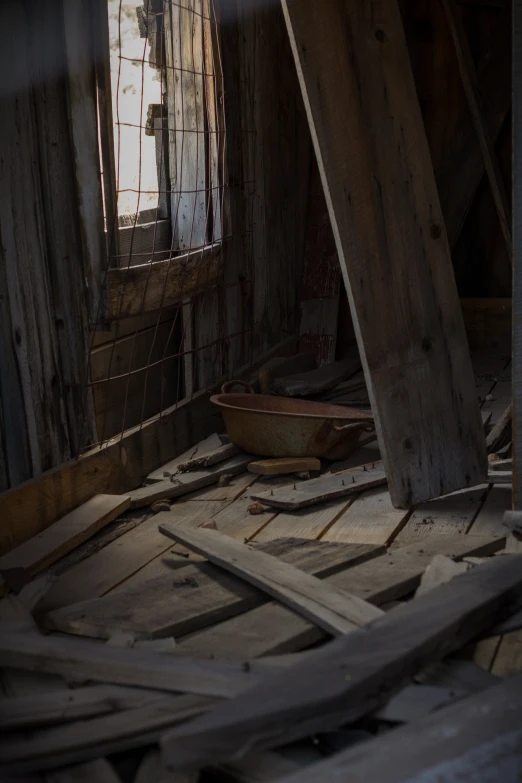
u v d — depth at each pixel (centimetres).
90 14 343
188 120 456
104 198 358
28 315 330
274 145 573
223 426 495
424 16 651
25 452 332
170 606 259
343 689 183
